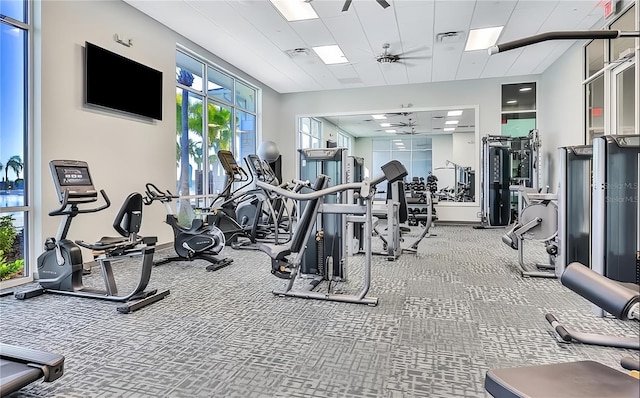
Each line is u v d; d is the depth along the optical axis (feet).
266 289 12.76
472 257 18.13
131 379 6.89
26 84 14.24
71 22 15.53
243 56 25.64
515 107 30.63
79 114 15.92
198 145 24.80
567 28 20.89
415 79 31.35
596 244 10.21
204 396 6.36
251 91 31.78
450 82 31.83
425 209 32.30
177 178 22.79
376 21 19.95
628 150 9.98
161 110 20.22
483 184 30.55
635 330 9.22
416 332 9.10
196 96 24.53
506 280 13.84
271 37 22.25
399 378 6.97
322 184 11.69
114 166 17.67
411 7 18.33
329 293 11.91
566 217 13.00
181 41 22.16
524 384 4.34
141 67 18.85
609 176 10.05
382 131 54.54
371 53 24.99
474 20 19.84
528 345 8.37
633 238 9.97
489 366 7.43
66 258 12.00
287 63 27.09
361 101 33.91
